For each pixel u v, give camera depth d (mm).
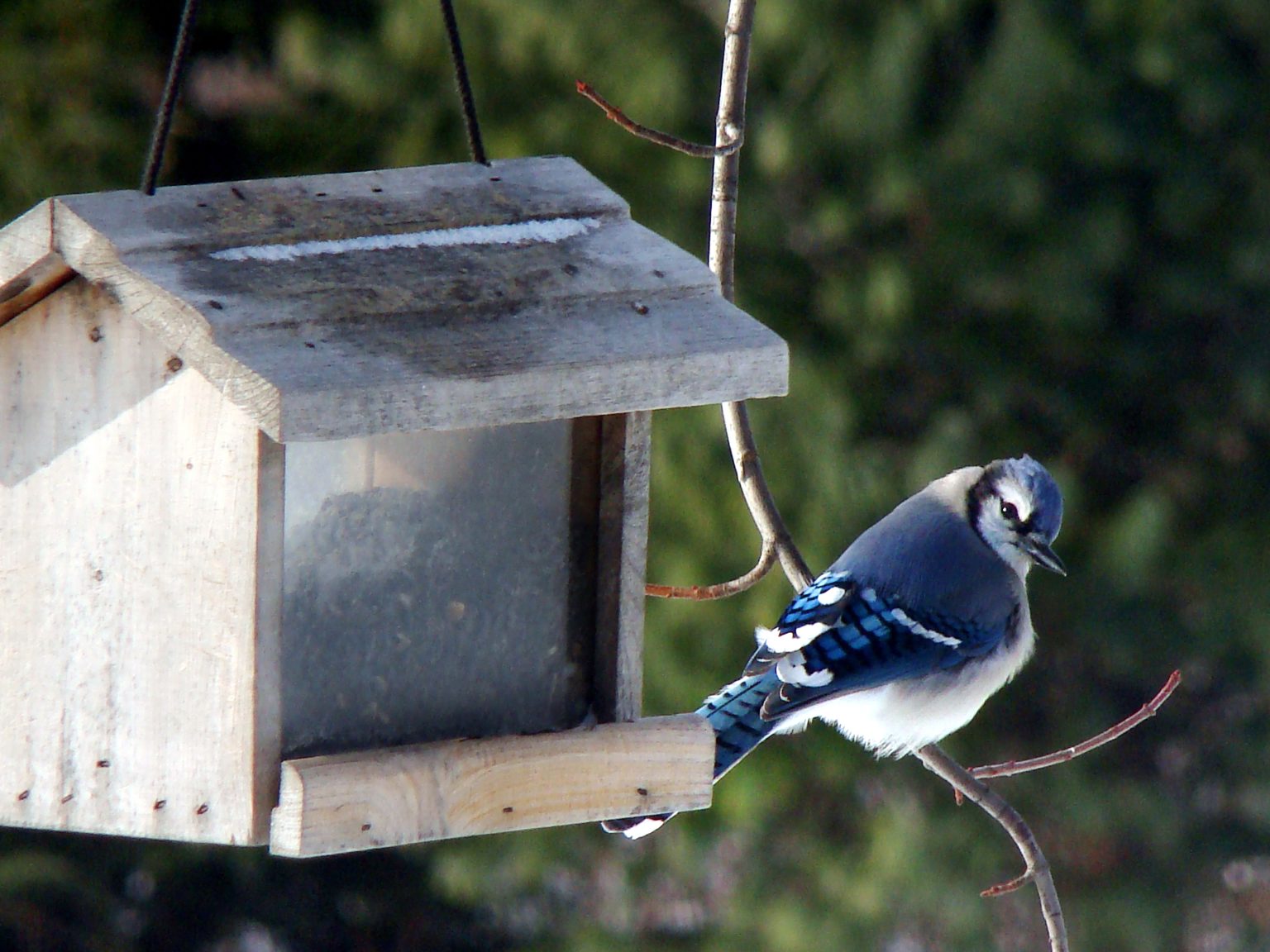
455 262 5516
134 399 5301
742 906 14812
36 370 5438
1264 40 14180
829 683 7891
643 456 5805
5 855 14758
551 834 15148
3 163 14305
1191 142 14281
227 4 15328
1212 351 15008
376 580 5555
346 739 5551
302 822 5203
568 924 16219
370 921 16656
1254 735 15180
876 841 14406
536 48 14305
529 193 5918
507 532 5758
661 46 13961
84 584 5438
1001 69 13836
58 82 14516
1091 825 14680
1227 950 15109
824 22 13781
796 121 13805
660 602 13492
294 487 5391
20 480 5500
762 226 14164
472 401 5078
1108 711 14977
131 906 15625
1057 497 8680
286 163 15203
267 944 16375
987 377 14414
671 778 5855
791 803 14836
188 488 5242
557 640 5883
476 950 16734
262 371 4871
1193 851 15078
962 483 8875
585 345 5367
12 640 5551
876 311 13805
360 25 15180
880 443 14102
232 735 5250
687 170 13805
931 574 8383
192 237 5293
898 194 13727
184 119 15023
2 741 5582
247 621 5188
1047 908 7141
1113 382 14953
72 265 5215
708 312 5672
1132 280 14781
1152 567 14453
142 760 5395
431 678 5676
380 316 5227
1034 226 14133
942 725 8461
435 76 14586
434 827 5438
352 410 4895
